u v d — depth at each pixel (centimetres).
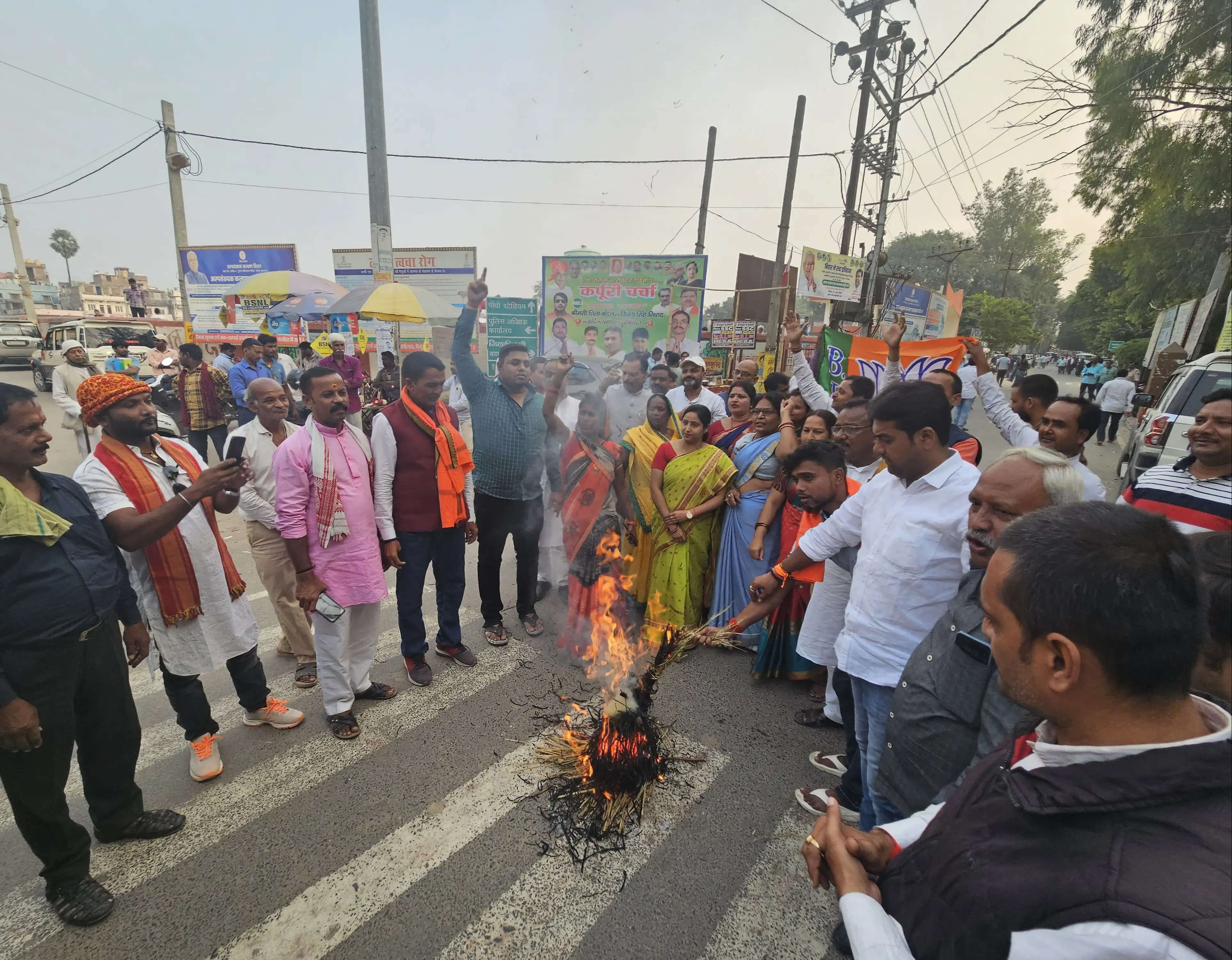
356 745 288
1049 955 69
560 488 418
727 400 579
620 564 405
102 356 1549
